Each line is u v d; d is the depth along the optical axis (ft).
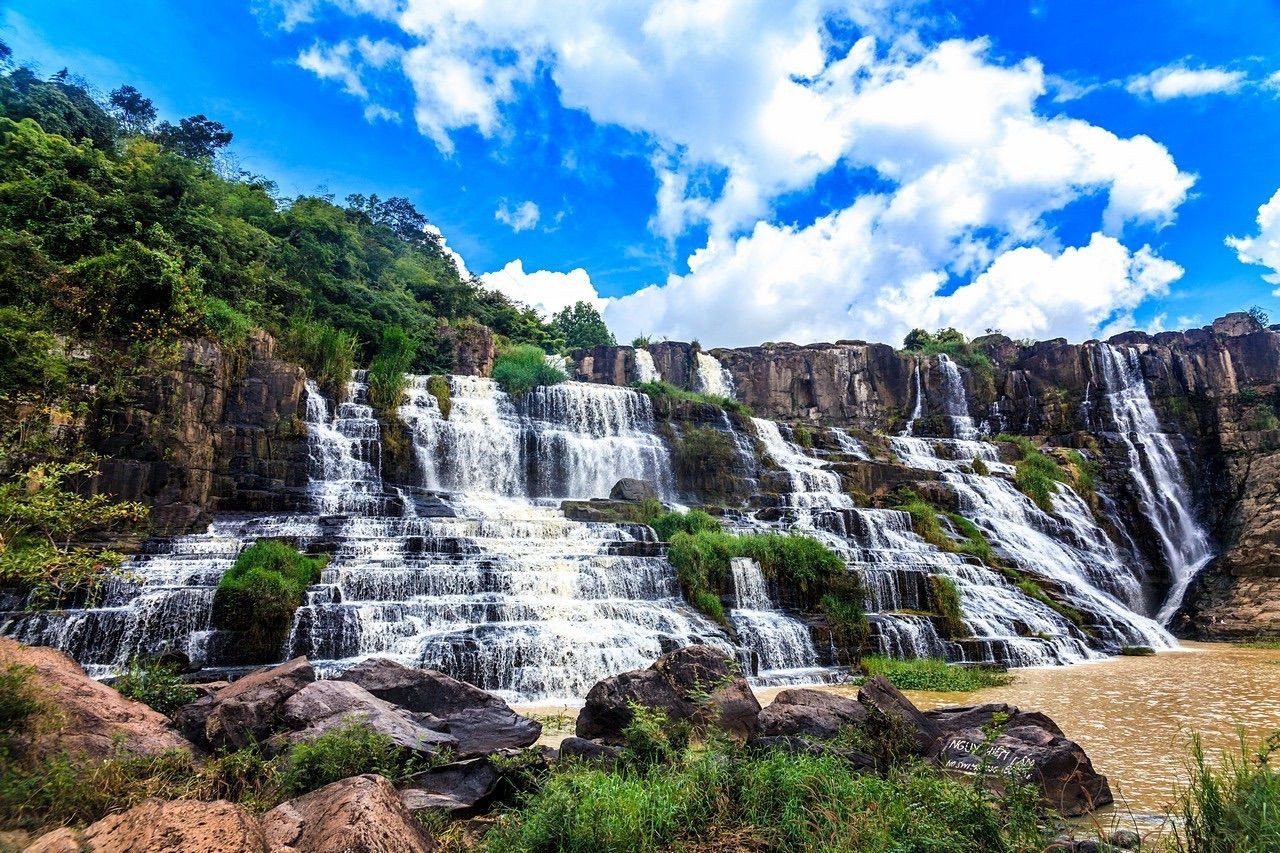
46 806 18.45
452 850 19.10
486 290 203.00
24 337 58.54
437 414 99.91
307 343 93.20
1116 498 127.85
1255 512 113.91
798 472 112.06
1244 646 88.63
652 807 19.69
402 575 55.21
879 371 159.53
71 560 33.50
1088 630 81.66
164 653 44.60
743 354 163.43
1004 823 17.90
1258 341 136.87
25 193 79.82
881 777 24.11
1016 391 153.17
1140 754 32.37
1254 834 16.48
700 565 65.36
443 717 30.58
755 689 52.03
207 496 70.95
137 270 69.15
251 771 22.68
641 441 111.34
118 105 172.76
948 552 88.69
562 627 53.36
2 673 21.74
